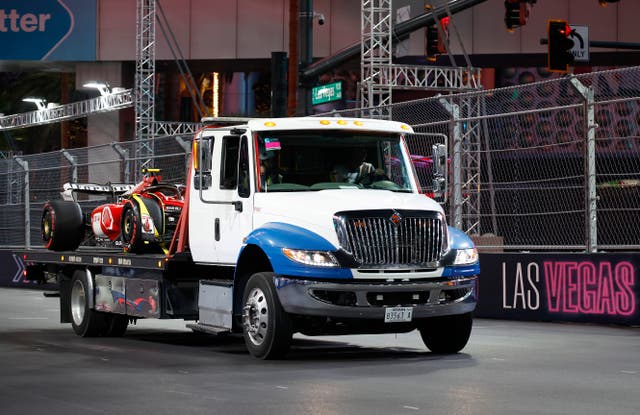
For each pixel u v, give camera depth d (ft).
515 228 63.93
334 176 44.04
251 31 197.16
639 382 34.53
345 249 40.34
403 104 66.90
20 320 66.85
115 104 189.57
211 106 211.00
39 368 39.70
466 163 72.64
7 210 106.63
